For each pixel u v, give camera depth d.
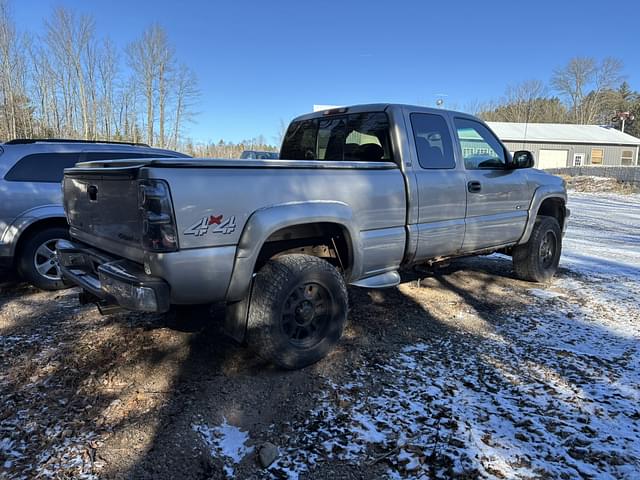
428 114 4.22
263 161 3.03
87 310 4.51
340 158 4.52
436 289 5.32
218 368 3.30
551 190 5.55
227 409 2.79
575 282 5.83
